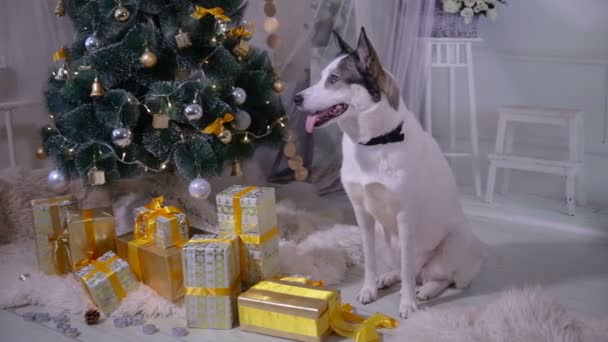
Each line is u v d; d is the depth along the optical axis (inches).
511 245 110.9
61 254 95.4
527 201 135.2
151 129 101.1
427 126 131.0
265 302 77.5
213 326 81.1
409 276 83.5
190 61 99.1
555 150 136.3
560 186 136.1
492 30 141.4
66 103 102.4
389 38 120.6
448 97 148.8
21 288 90.4
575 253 106.2
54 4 123.7
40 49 123.5
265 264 87.8
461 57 140.6
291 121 146.3
